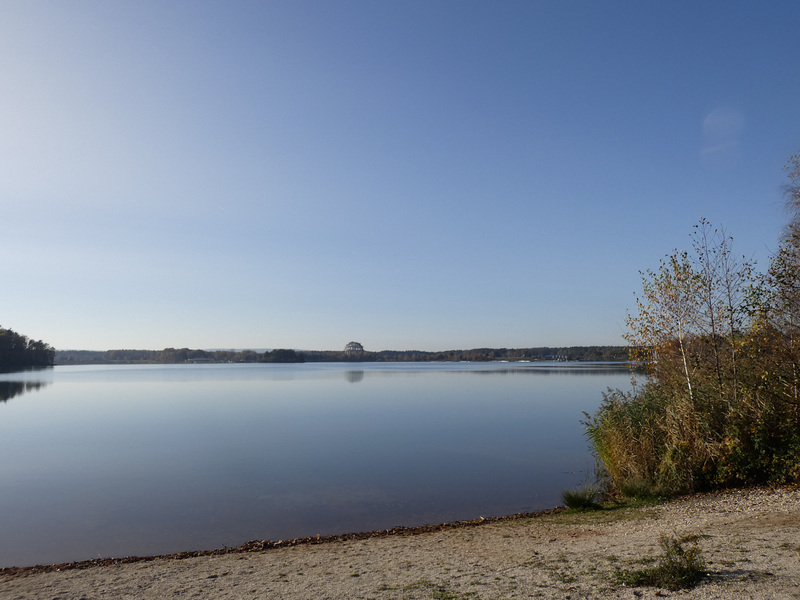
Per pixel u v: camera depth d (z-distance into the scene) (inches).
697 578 249.3
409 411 1669.5
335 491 681.6
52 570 418.9
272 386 3041.3
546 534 432.5
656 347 625.0
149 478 768.9
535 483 709.3
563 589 259.4
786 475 481.7
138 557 450.0
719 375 574.9
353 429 1266.0
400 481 732.0
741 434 511.5
